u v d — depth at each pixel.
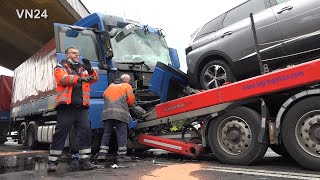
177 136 6.41
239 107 5.24
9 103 13.99
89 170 5.13
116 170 5.09
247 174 4.39
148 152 8.08
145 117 6.94
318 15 5.18
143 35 8.49
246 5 6.49
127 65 7.72
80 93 5.19
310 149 4.44
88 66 5.08
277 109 5.07
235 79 6.56
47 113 8.79
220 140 5.48
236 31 6.39
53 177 4.52
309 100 4.43
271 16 5.83
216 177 4.23
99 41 7.54
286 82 4.65
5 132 14.05
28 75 10.72
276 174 4.31
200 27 7.45
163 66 6.77
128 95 6.45
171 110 6.34
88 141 5.31
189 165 5.38
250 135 5.09
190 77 7.23
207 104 5.66
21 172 5.00
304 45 5.35
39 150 9.83
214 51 6.74
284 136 4.68
